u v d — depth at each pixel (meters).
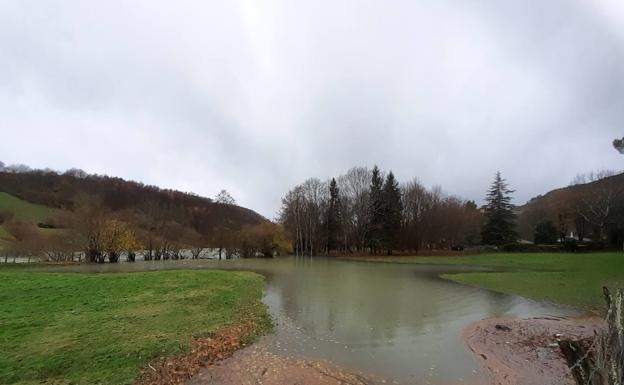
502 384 7.75
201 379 7.62
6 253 39.44
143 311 12.29
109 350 8.52
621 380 3.70
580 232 58.78
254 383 7.54
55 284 17.44
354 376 8.03
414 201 64.12
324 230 66.81
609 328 4.00
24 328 9.98
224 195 111.31
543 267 33.69
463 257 48.66
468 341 10.63
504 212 62.50
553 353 9.70
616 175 60.69
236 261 45.19
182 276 21.50
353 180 68.19
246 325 11.65
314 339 10.66
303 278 25.55
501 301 17.08
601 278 24.02
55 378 7.12
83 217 42.38
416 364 8.80
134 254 46.16
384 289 20.50
